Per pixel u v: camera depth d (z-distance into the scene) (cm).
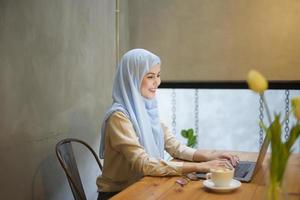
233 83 306
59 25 234
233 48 304
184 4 312
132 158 191
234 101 367
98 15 281
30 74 210
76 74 254
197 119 378
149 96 221
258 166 190
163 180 175
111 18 301
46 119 225
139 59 216
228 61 306
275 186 108
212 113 374
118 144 198
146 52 220
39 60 217
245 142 368
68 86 245
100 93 286
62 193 240
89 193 273
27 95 208
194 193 155
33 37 212
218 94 370
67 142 216
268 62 298
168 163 184
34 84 213
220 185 158
